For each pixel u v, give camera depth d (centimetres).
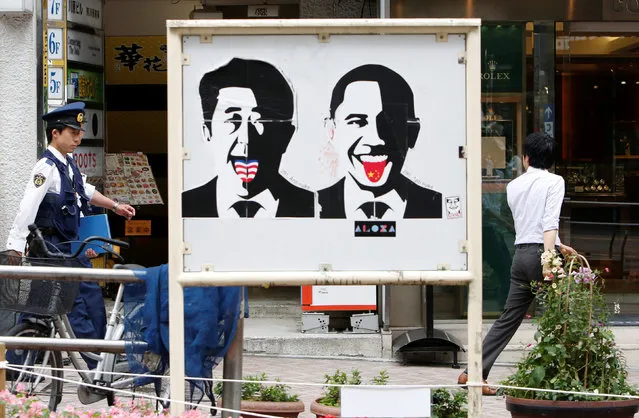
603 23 1063
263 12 1278
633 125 1092
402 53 483
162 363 588
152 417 490
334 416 590
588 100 1084
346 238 484
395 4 1038
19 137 1030
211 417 621
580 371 611
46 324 684
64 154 772
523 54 1055
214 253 484
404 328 1034
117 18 1338
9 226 1032
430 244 485
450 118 484
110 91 1352
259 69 483
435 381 888
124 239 1341
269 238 484
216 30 479
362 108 484
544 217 794
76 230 767
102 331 705
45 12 1038
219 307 556
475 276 482
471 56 481
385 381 685
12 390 673
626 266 1109
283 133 484
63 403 773
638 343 1024
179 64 481
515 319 816
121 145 1359
